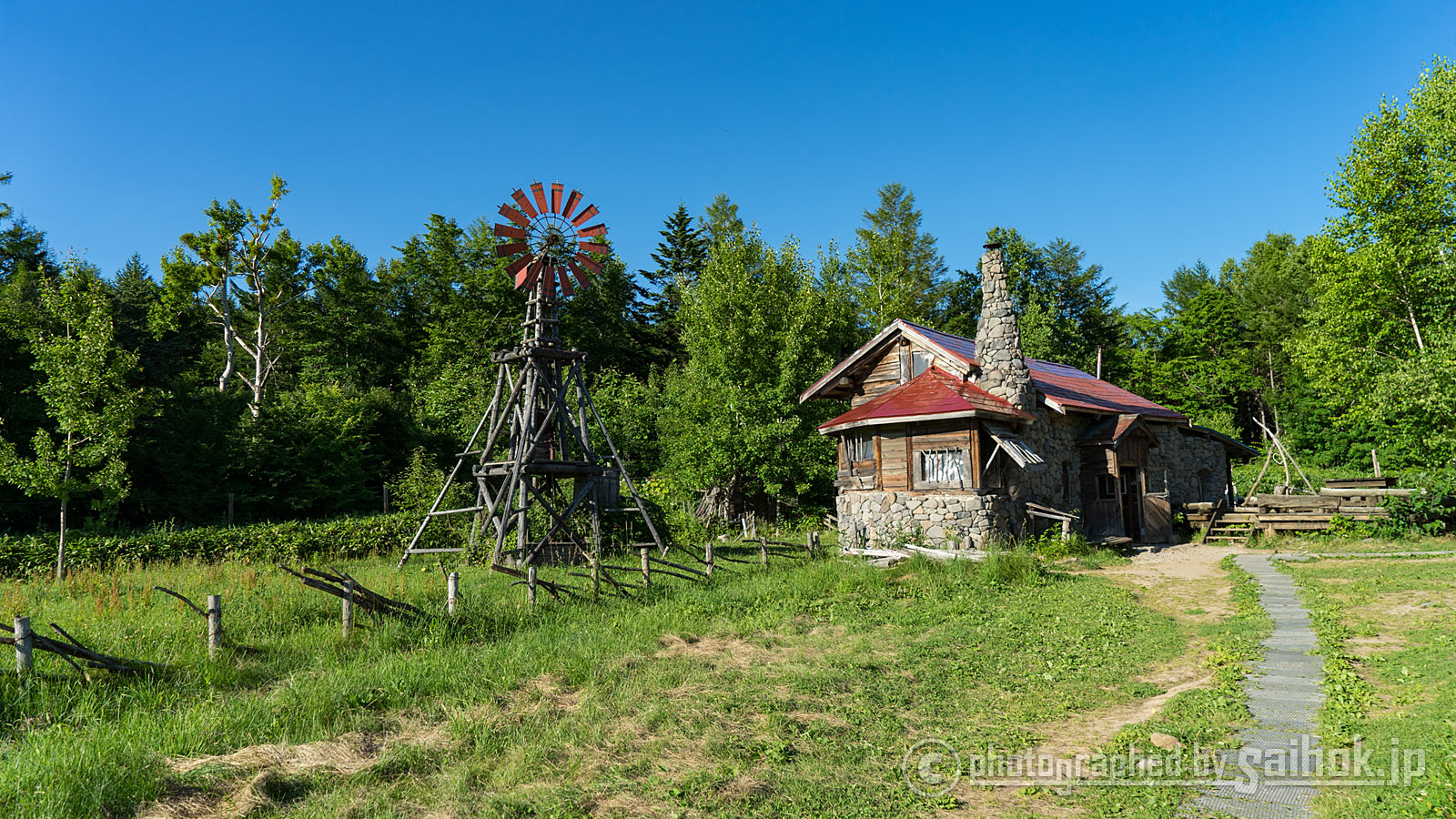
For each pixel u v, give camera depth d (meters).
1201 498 30.14
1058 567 18.16
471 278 48.62
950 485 21.05
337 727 7.47
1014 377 22.22
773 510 30.52
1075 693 8.70
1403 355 28.47
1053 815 5.78
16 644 7.89
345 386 34.72
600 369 50.81
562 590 13.09
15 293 27.77
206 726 7.25
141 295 43.69
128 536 18.62
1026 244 55.06
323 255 44.00
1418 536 20.33
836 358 38.66
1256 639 10.43
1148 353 56.50
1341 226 28.56
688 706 8.10
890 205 55.06
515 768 6.55
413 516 21.61
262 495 27.11
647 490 29.81
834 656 10.12
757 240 38.22
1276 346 52.03
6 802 5.57
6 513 22.00
